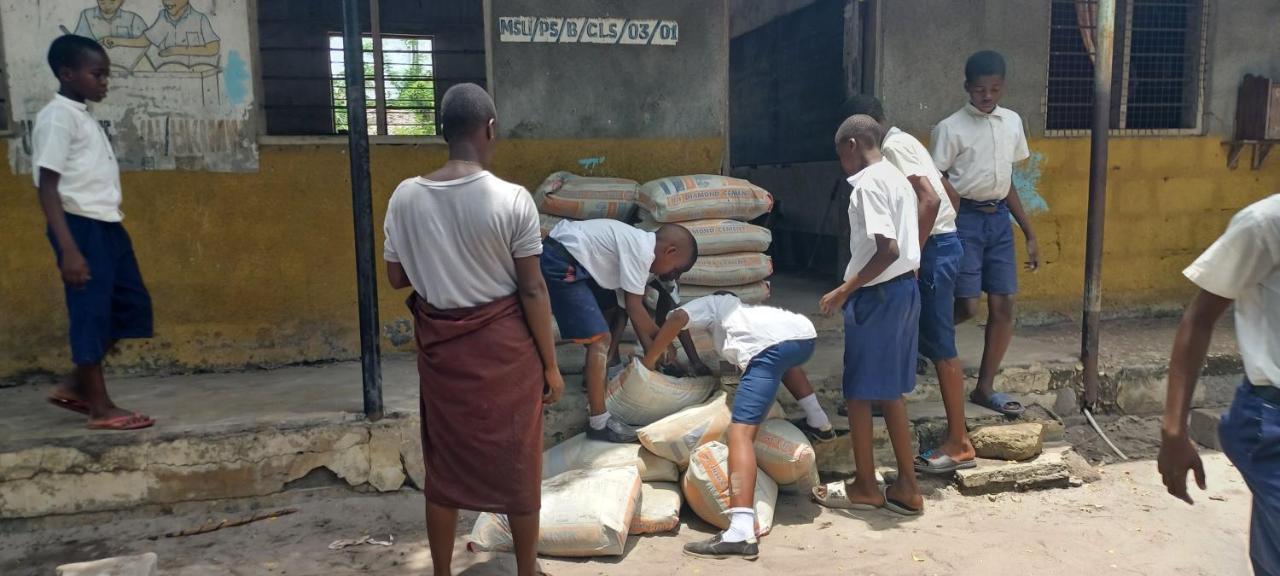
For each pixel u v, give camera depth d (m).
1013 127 4.17
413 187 2.42
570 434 3.91
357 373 4.51
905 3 5.34
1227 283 1.85
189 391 4.16
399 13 6.38
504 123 4.85
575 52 4.90
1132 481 3.89
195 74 4.43
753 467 3.26
